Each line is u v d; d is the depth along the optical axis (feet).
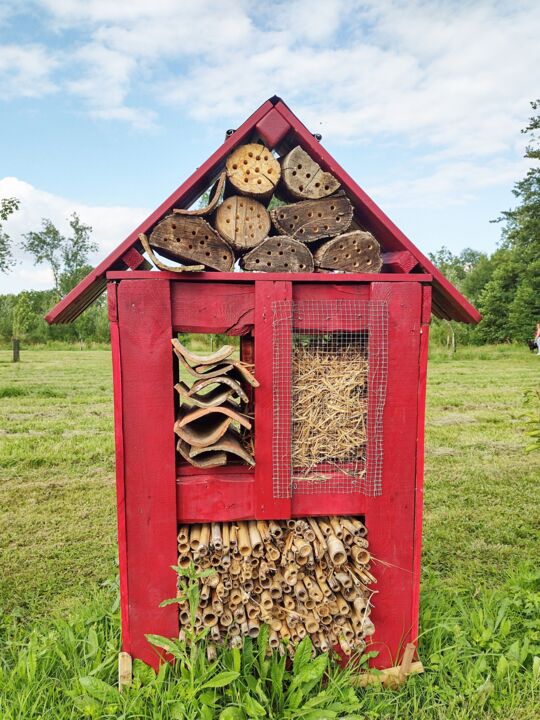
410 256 8.55
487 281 119.03
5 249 60.08
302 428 8.79
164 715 7.73
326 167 8.45
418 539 9.05
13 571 12.87
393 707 8.39
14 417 30.12
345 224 8.57
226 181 8.36
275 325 8.29
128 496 8.42
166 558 8.57
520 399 36.86
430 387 43.24
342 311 8.50
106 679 8.72
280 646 8.46
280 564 8.66
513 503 17.12
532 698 8.34
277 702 8.09
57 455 22.06
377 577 9.00
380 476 8.79
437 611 10.36
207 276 8.07
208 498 8.58
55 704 8.15
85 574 12.76
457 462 21.67
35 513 16.39
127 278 8.04
